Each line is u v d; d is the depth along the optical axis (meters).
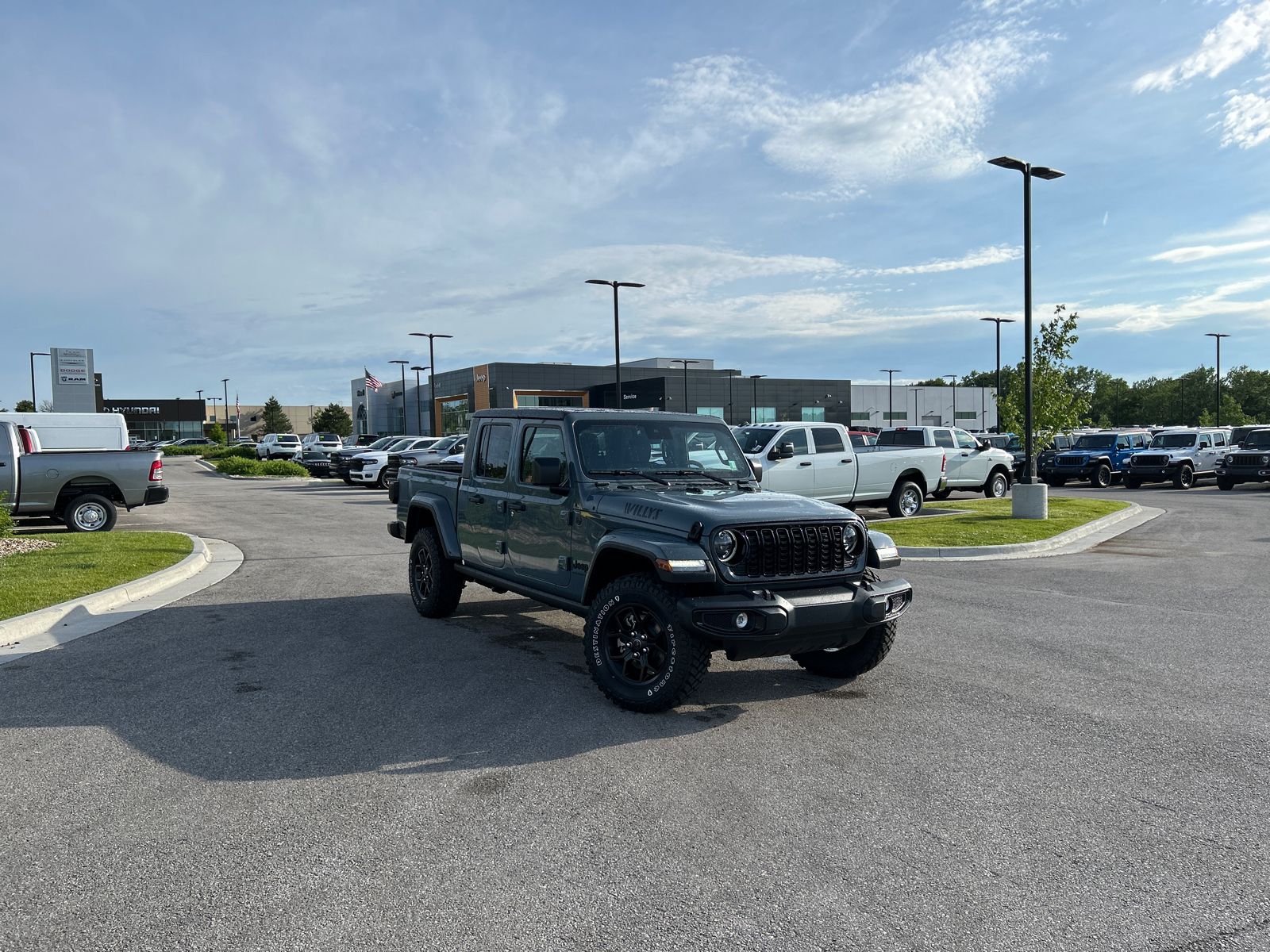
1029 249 16.22
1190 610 8.35
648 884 3.15
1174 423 119.12
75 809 3.79
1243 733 4.84
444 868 3.26
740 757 4.46
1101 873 3.23
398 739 4.70
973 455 20.50
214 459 56.38
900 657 6.56
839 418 87.88
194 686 5.73
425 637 7.18
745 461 6.60
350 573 10.73
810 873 3.23
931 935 2.81
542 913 2.94
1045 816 3.75
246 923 2.87
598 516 5.57
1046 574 10.55
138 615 8.10
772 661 6.42
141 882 3.15
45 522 16.88
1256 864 3.31
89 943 2.75
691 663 4.89
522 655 6.57
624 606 5.24
